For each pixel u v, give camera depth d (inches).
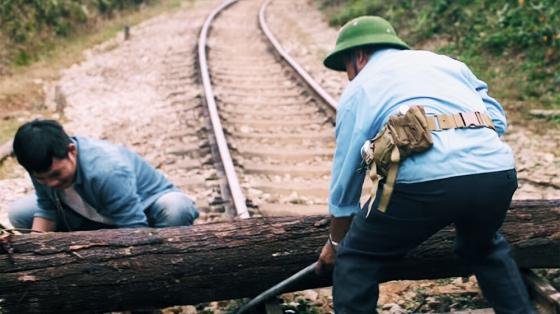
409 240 102.7
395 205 99.7
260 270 129.6
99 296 122.7
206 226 129.6
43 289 119.3
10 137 289.3
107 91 379.9
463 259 113.4
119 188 128.6
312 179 229.8
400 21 480.4
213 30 589.9
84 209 131.2
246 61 450.6
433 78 103.5
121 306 126.5
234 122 294.5
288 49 499.2
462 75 107.6
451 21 426.0
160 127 295.4
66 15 560.7
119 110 334.3
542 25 349.4
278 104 333.4
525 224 133.1
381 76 103.3
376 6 541.6
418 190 97.5
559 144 251.0
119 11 692.1
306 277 125.2
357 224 105.2
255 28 613.9
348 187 104.5
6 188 226.1
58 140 119.7
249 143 269.1
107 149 131.2
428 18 445.4
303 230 131.0
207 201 205.6
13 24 470.3
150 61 453.4
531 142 254.2
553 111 282.8
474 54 371.2
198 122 295.4
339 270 106.6
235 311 134.7
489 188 97.8
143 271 123.3
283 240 129.4
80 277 120.4
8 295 118.3
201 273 126.5
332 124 293.9
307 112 315.9
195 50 469.7
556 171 223.3
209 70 402.6
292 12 718.5
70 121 322.0
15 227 151.3
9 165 252.2
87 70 439.8
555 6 353.4
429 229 101.7
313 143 270.4
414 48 428.5
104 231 125.6
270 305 133.0
